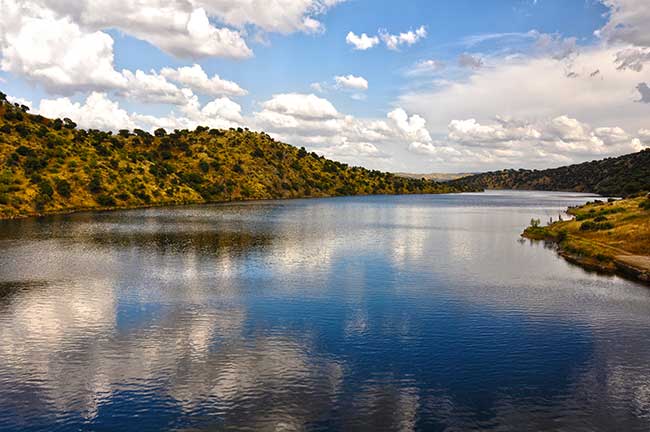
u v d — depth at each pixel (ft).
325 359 123.75
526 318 156.97
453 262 255.09
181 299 177.17
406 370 117.50
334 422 94.99
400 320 154.30
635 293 188.75
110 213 533.14
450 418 96.53
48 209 524.11
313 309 165.68
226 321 152.56
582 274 224.12
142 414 97.81
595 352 129.08
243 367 118.83
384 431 92.07
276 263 248.93
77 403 101.81
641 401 103.40
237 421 95.35
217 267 237.04
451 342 135.54
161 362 121.39
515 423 94.99
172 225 426.51
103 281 204.74
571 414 98.22
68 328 145.28
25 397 104.27
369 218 536.83
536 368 119.03
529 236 366.63
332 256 271.90
